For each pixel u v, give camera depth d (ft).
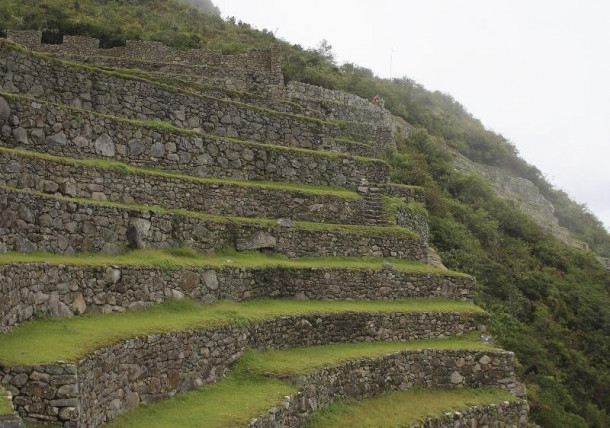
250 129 84.79
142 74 89.61
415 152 131.85
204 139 74.33
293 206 76.43
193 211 67.41
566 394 88.43
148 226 58.70
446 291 77.71
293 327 59.77
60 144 61.16
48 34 122.31
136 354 41.55
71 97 68.59
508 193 180.86
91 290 47.26
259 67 114.32
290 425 46.80
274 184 79.51
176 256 60.03
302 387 49.88
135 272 51.08
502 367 68.74
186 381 46.44
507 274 112.37
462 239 108.88
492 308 98.68
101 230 54.39
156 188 64.44
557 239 153.48
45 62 66.69
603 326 116.16
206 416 41.22
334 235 75.10
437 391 65.67
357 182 87.76
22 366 32.86
